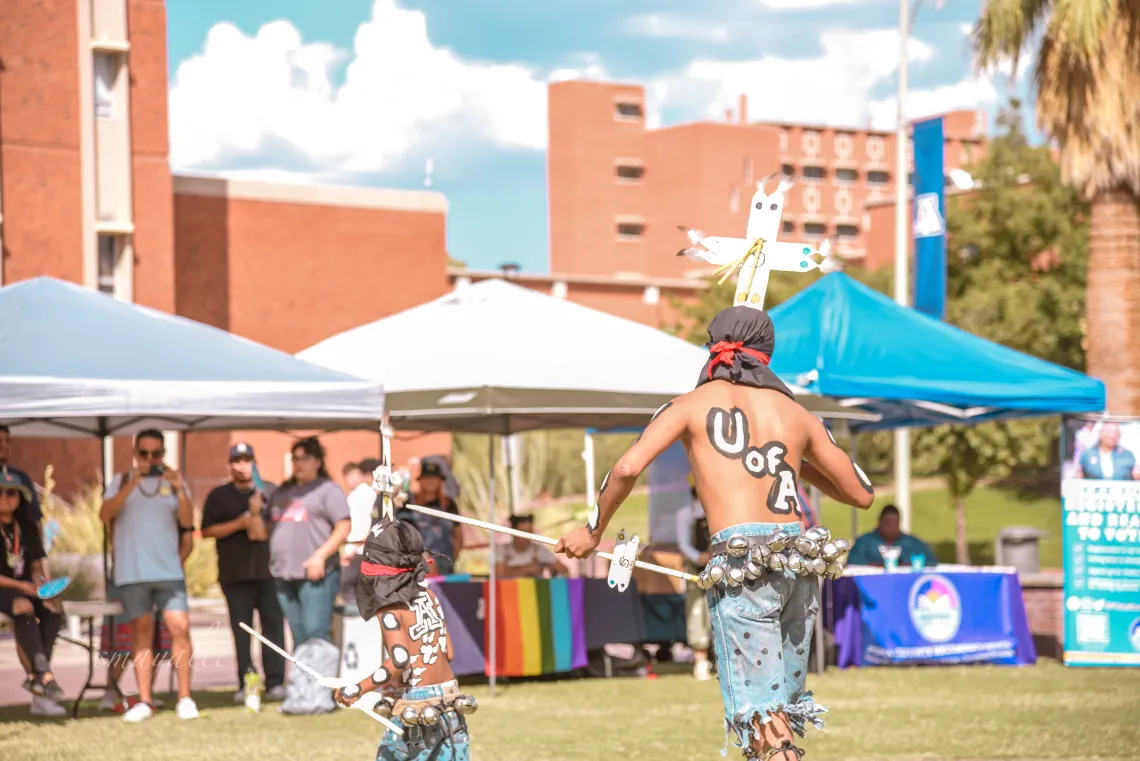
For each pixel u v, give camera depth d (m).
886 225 91.06
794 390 20.77
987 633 21.62
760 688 7.44
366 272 52.50
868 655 21.02
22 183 42.53
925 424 25.92
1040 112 27.97
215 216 49.34
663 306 68.81
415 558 8.98
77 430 19.92
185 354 16.19
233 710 16.72
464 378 18.80
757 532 7.51
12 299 16.69
